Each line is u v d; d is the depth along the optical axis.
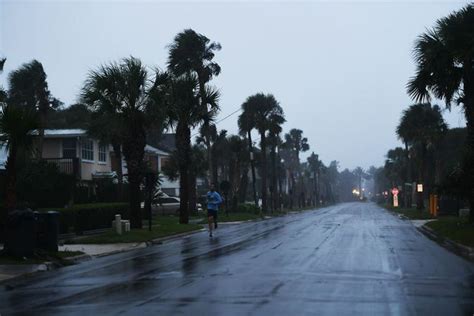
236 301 10.08
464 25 23.42
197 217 44.84
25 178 28.42
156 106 26.84
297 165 114.94
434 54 24.27
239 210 53.91
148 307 9.70
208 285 11.84
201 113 33.38
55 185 30.58
